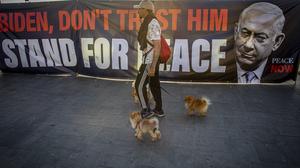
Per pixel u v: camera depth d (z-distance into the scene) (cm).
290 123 463
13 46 754
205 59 677
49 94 608
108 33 693
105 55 709
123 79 716
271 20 636
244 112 507
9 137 416
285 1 624
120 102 559
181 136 417
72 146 390
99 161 354
